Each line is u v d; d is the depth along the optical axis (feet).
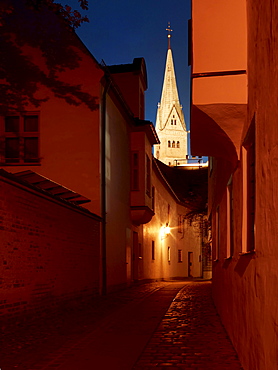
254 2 16.53
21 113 52.19
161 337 26.48
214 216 44.14
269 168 13.01
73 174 51.29
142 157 68.44
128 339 25.66
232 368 19.17
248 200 19.26
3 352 21.81
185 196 134.62
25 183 29.66
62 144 51.72
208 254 117.80
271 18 12.93
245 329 18.29
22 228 30.42
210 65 19.11
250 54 17.69
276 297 12.01
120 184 61.26
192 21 19.52
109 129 55.57
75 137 51.67
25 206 31.04
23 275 30.35
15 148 51.88
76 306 40.40
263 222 13.83
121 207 61.72
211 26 19.38
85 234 45.60
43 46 52.95
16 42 52.95
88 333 27.12
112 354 21.88
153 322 32.24
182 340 25.55
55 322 30.83
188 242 128.57
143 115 76.64
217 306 37.91
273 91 12.53
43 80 52.60
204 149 25.59
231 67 18.97
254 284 15.67
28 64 52.75
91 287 47.19
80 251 43.68
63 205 38.42
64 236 39.11
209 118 20.07
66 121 51.96
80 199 47.73
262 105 14.21
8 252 28.30
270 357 12.80
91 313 36.58
